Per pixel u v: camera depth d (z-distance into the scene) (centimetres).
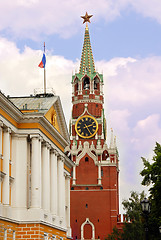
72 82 17612
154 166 8531
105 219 15750
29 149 7050
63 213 8269
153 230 8581
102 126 16912
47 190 7225
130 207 12975
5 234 6203
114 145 16362
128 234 12581
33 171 6812
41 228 6719
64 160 8950
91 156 16312
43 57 8538
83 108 17125
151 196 8769
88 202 15975
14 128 6775
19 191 6750
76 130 16812
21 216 6662
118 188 17212
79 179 16175
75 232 15750
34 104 7638
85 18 18238
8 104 6306
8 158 6456
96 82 17500
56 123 8181
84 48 17975
